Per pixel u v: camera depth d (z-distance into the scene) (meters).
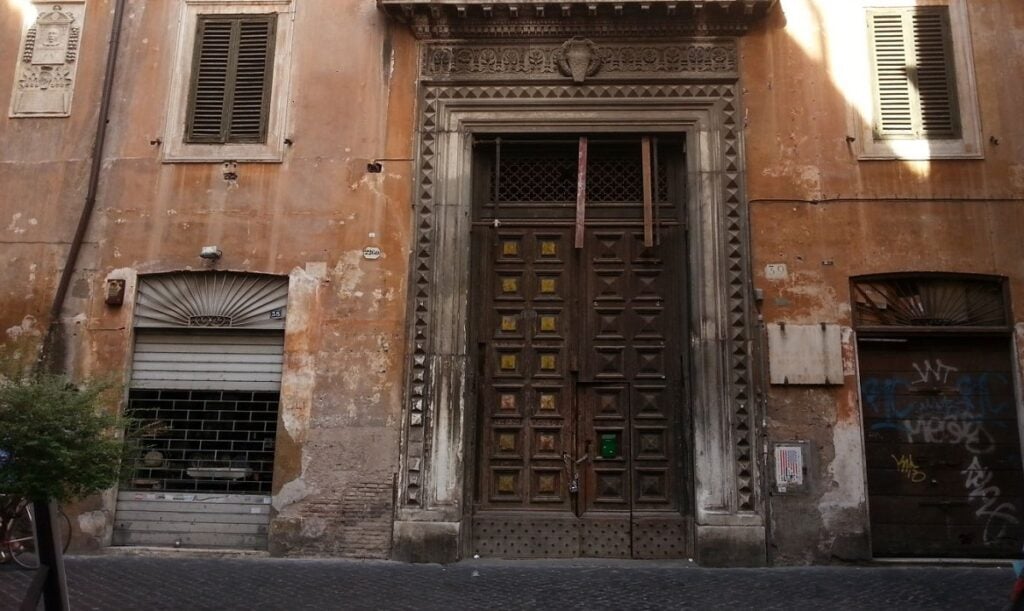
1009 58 9.82
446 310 9.55
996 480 9.09
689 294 9.68
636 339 9.83
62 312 9.79
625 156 10.35
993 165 9.53
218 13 10.62
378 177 9.95
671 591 7.59
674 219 10.09
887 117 9.82
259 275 9.84
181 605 6.83
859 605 7.05
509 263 10.09
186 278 9.93
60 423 5.24
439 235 9.75
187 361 9.81
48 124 10.37
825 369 9.12
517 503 9.51
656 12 9.91
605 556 9.30
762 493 8.95
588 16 10.01
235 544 9.38
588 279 10.01
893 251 9.39
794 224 9.52
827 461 8.99
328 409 9.44
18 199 10.14
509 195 10.31
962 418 9.23
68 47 10.60
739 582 7.97
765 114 9.83
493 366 9.84
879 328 9.30
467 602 7.11
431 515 9.10
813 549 8.84
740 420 9.11
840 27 10.04
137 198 10.06
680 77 9.97
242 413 9.67
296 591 7.43
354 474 9.27
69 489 5.49
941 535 9.02
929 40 9.99
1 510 5.34
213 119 10.30
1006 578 8.10
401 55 10.27
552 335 9.89
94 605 6.77
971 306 9.41
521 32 10.16
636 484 9.49
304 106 10.23
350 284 9.70
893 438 9.23
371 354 9.52
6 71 10.54
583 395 9.75
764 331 9.28
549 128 10.02
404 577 8.14
